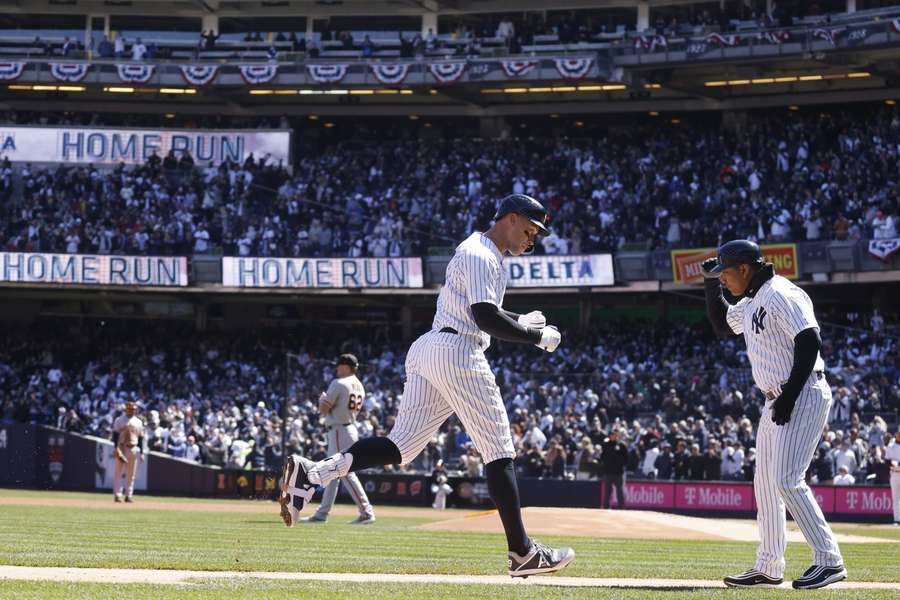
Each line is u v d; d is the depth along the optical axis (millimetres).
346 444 34031
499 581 16438
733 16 95938
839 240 77562
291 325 98375
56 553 19672
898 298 83938
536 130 102062
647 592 14758
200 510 45469
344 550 23047
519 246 14812
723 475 61531
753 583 16719
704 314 90562
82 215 90375
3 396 85625
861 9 92812
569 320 93688
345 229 90375
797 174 86000
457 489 62562
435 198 92312
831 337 77188
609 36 94688
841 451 60094
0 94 101375
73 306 98000
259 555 20609
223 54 99000
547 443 65250
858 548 30281
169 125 104062
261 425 72062
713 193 87250
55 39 103312
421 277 85500
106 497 59844
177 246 88000
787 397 15930
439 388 14641
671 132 96500
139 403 80500
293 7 102625
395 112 100938
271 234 88750
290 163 93750
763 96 94000
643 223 87000
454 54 95625
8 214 89875
